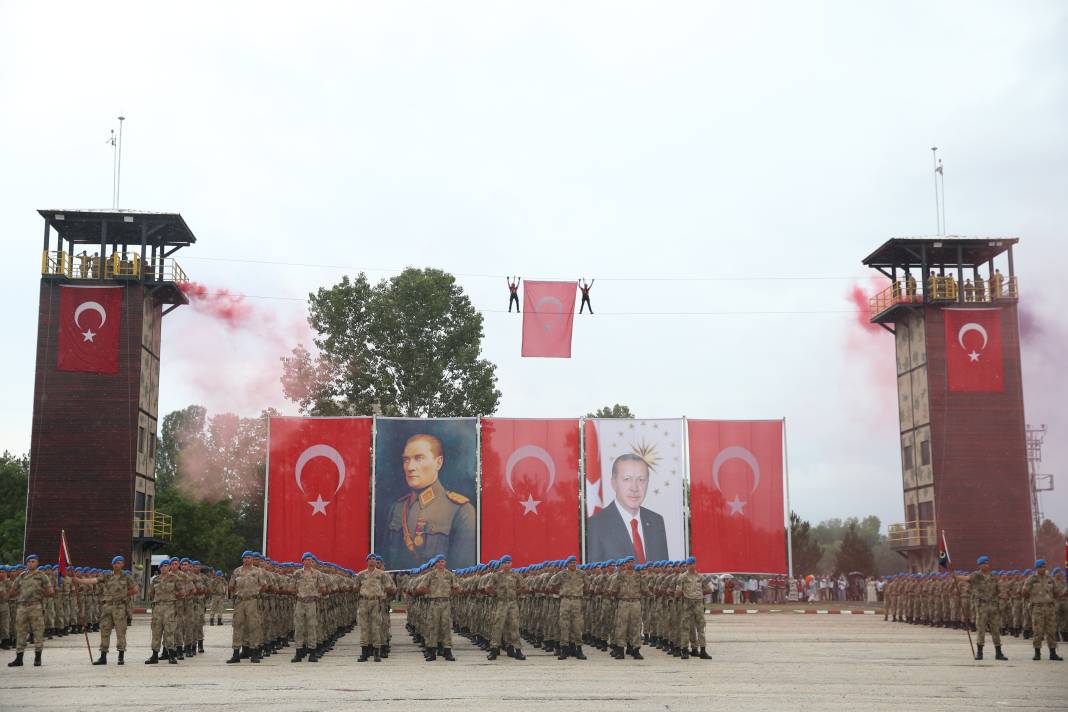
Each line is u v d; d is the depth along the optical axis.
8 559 91.25
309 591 29.48
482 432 63.75
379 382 87.31
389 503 62.91
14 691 21.64
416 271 89.75
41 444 64.94
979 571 29.89
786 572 62.78
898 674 24.73
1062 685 22.22
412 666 27.55
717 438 63.69
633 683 22.58
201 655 32.12
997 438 70.25
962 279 71.38
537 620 35.38
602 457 63.06
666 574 32.56
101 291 66.62
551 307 53.00
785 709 18.06
